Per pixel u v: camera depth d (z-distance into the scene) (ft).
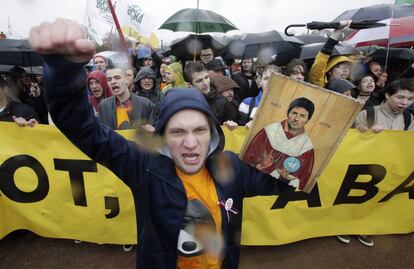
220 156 4.13
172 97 3.52
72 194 8.34
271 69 9.62
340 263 8.50
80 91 2.98
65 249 8.98
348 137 8.25
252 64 17.53
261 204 8.40
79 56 2.60
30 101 16.25
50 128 7.98
